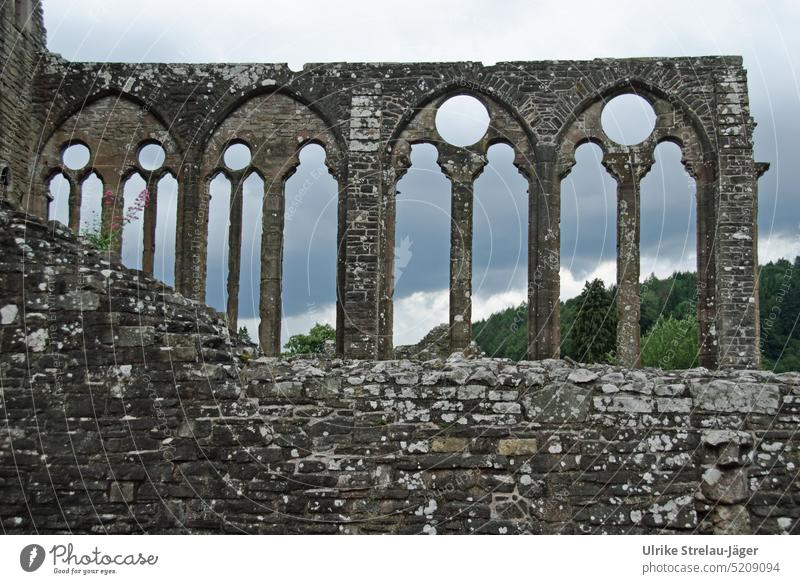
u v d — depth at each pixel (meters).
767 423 10.65
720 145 21.50
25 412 10.61
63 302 10.85
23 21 21.95
